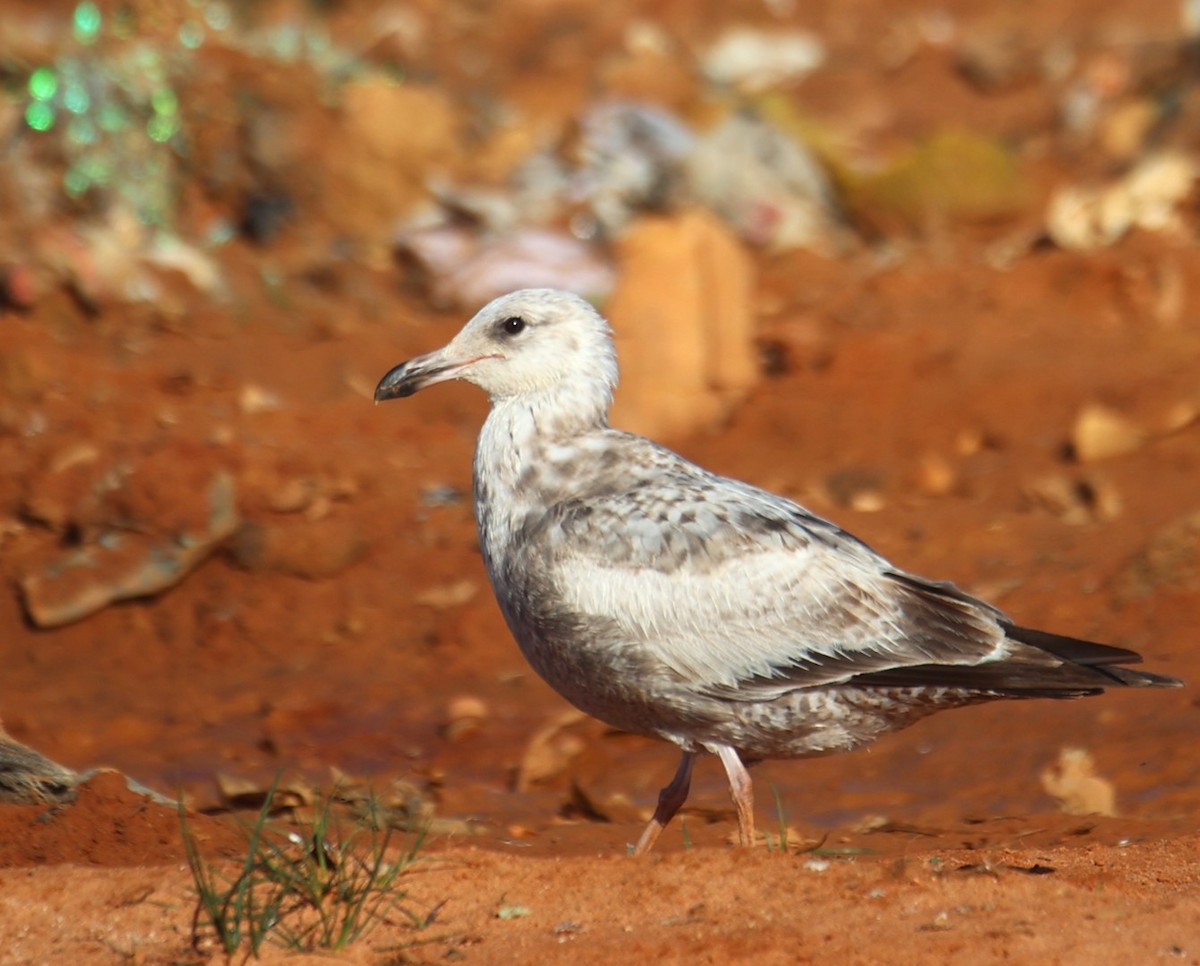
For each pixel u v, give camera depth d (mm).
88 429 22625
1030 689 11844
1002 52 45438
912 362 24609
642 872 10867
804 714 12180
